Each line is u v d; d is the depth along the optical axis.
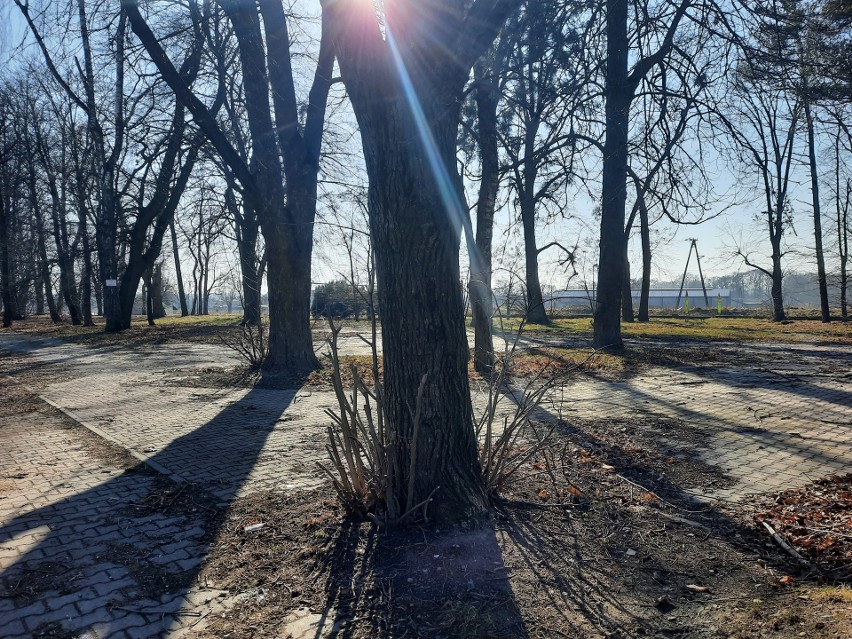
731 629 2.91
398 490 4.18
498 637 2.88
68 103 28.92
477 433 4.85
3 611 3.23
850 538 3.86
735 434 7.08
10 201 35.72
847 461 5.85
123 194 27.72
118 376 13.23
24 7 8.59
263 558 3.84
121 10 9.89
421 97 4.05
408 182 4.04
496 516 4.30
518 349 17.30
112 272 27.91
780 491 4.96
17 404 9.94
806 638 2.75
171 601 3.34
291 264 12.49
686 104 8.27
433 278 4.07
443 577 3.45
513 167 11.15
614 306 16.38
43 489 5.37
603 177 15.43
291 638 2.95
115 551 4.01
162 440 7.23
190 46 12.85
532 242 27.06
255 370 13.16
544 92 9.13
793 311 43.97
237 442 7.07
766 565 3.62
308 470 5.84
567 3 8.38
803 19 6.32
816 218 32.06
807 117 8.93
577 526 4.20
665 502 4.73
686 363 14.36
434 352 4.09
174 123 15.48
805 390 10.35
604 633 2.92
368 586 3.40
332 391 10.64
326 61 11.94
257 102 12.05
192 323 34.38
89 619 3.15
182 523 4.51
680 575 3.50
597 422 7.83
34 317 52.88
